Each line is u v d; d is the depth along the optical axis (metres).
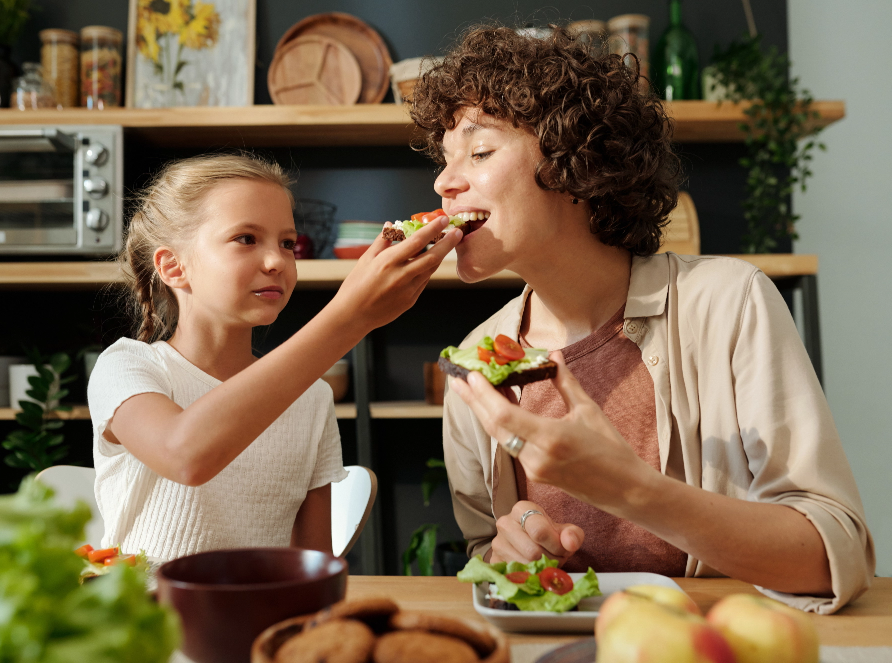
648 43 2.37
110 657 0.30
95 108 2.20
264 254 1.11
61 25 2.46
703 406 0.97
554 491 1.05
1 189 2.08
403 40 2.47
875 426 2.46
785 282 2.21
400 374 2.48
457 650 0.40
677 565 0.99
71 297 2.42
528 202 0.96
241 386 0.78
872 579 0.78
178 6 2.40
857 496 0.81
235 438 0.77
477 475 1.16
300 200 2.47
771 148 2.14
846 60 2.47
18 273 2.07
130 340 1.17
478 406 0.67
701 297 1.00
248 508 1.15
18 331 2.41
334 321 0.81
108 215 2.07
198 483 0.79
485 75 0.97
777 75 2.39
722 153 2.44
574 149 0.96
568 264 1.03
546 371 0.69
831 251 2.47
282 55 2.39
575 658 0.50
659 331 1.02
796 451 0.85
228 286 1.09
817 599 0.74
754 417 0.89
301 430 1.24
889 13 2.45
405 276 0.82
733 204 2.43
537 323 1.16
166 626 0.34
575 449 0.64
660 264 1.06
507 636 0.64
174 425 0.80
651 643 0.41
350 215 2.48
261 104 2.45
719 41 2.45
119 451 1.08
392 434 2.48
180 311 1.21
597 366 1.05
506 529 0.87
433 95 1.05
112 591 0.33
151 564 0.81
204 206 1.12
